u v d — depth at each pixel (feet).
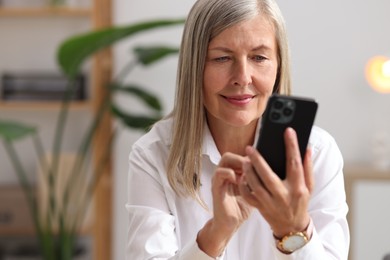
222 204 3.79
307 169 3.60
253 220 4.86
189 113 4.48
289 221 3.64
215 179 3.76
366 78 10.69
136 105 11.02
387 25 10.68
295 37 10.69
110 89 10.35
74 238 10.85
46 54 11.22
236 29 4.09
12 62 11.24
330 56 10.73
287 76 4.43
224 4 4.12
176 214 4.77
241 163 3.76
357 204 11.17
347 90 10.77
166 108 10.98
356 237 11.21
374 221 11.16
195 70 4.28
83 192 10.66
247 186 3.68
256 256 4.91
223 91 4.19
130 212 4.81
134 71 10.94
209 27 4.16
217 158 4.75
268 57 4.19
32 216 10.50
